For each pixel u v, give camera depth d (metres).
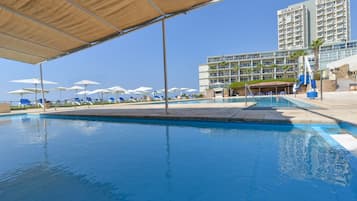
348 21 73.06
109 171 2.96
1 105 13.20
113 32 7.34
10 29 6.42
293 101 14.52
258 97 28.05
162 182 2.53
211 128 6.11
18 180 2.71
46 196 2.26
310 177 2.50
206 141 4.52
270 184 2.35
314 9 78.31
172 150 3.93
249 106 10.52
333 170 2.69
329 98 13.06
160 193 2.26
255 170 2.78
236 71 61.72
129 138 5.17
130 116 8.21
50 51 8.95
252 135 4.89
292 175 2.57
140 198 2.16
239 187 2.32
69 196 2.26
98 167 3.14
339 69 27.69
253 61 60.84
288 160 3.11
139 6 5.76
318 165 2.87
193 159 3.36
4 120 10.59
